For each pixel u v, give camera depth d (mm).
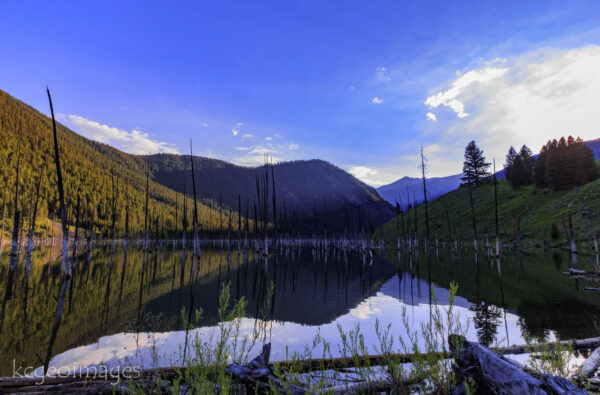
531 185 85125
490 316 10391
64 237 18953
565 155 70562
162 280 20688
